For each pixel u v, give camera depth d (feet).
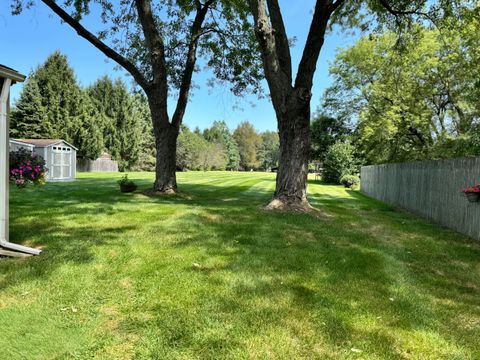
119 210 24.30
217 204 30.12
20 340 7.68
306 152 26.78
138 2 33.47
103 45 32.24
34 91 100.73
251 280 11.30
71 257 12.94
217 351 7.36
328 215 25.75
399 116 59.93
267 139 286.25
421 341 7.99
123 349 7.45
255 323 8.49
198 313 8.96
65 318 8.68
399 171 37.45
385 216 28.45
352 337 8.04
